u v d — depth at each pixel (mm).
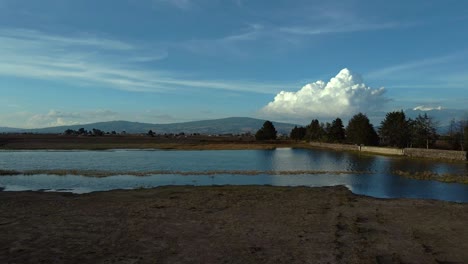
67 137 147250
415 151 72062
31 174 42250
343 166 55500
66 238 15070
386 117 90625
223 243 14477
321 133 139625
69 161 61125
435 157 66812
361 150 93000
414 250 13797
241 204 23156
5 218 18875
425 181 38750
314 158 72625
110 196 26406
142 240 14828
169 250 13555
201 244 14328
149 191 29000
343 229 16938
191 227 17031
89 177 40312
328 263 12305
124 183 36156
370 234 16078
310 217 19438
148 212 20469
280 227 17156
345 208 22156
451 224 18125
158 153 85188
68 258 12594
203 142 137375
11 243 14297
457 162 59656
